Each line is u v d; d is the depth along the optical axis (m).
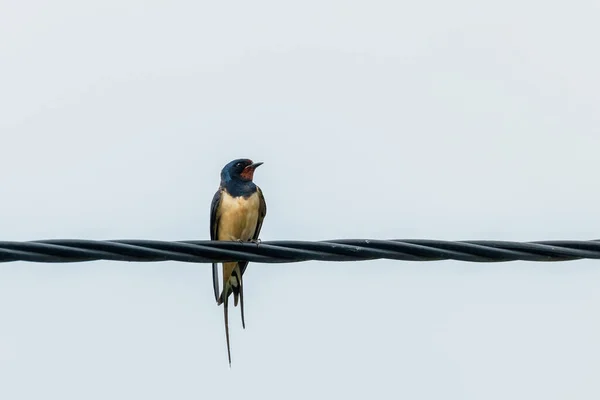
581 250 12.48
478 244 12.42
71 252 11.97
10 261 11.87
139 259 12.30
